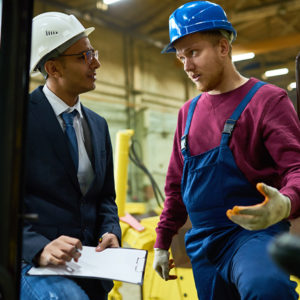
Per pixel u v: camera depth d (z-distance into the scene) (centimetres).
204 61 116
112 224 137
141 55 1006
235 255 105
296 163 99
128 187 927
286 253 33
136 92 973
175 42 121
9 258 60
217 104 119
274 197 80
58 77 133
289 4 835
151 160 998
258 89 113
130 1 832
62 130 130
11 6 61
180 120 134
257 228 78
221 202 112
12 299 59
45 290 112
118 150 232
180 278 189
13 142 60
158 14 903
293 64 1088
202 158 117
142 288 205
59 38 130
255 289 91
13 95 61
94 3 820
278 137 103
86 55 132
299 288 146
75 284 118
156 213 271
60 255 110
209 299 119
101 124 148
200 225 119
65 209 127
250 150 110
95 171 135
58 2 779
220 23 116
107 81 898
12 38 61
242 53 727
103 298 135
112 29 920
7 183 60
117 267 116
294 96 170
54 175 125
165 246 135
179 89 1138
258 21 958
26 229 118
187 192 121
